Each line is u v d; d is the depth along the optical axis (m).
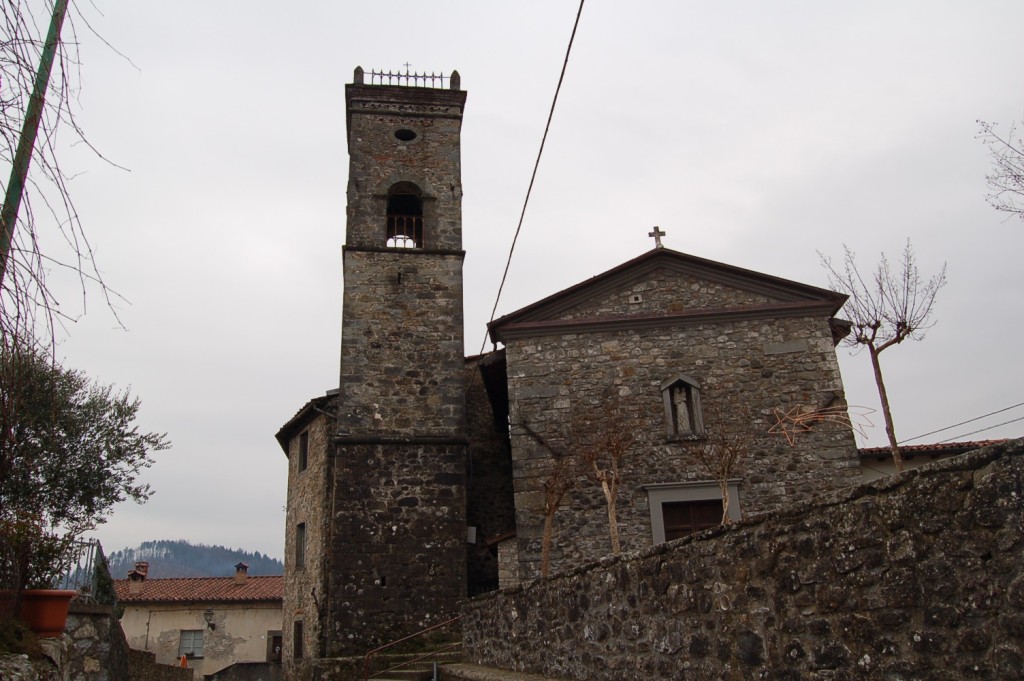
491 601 10.52
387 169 19.00
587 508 14.26
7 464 5.54
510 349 15.63
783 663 4.60
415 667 13.13
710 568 5.41
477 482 19.53
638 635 6.36
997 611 3.31
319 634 18.98
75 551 9.59
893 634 3.85
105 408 14.81
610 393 15.13
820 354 15.16
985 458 3.47
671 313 15.64
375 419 16.39
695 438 14.62
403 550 15.30
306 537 21.75
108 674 10.26
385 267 17.80
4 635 6.96
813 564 4.45
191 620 30.86
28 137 3.86
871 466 16.30
